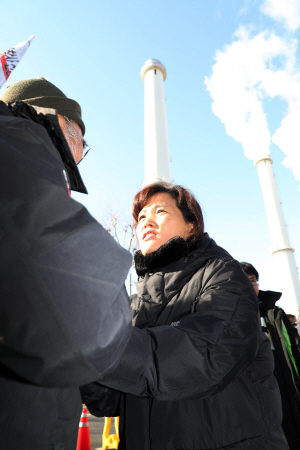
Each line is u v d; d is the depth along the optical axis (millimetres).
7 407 479
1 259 419
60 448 590
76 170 846
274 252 25359
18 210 445
